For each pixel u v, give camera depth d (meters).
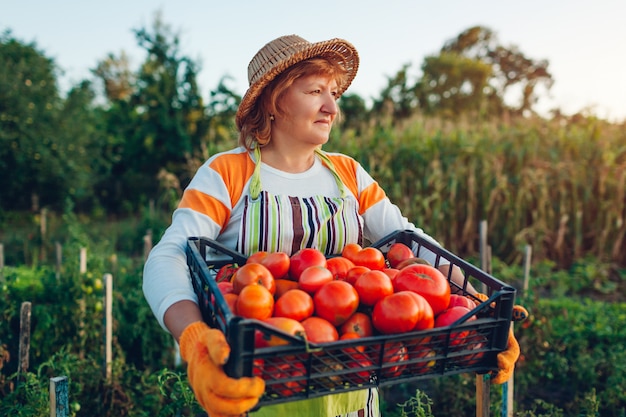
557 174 7.65
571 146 7.99
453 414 3.29
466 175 7.60
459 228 7.70
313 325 1.25
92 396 3.31
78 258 4.67
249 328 1.06
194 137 14.52
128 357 4.06
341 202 1.81
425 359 1.24
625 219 7.43
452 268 1.66
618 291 6.41
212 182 1.69
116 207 15.19
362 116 12.95
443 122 8.82
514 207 7.53
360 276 1.41
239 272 1.40
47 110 13.40
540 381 3.85
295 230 1.70
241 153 1.78
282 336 1.09
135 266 5.99
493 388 3.23
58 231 9.67
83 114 14.46
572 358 3.79
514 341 1.35
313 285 1.40
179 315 1.33
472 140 8.06
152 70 14.94
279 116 1.72
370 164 7.23
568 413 3.35
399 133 8.13
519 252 7.18
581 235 7.41
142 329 3.91
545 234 7.44
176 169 14.48
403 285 1.40
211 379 1.08
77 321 3.87
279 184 1.77
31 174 13.04
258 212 1.69
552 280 6.47
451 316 1.32
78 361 3.46
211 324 1.33
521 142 8.15
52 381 1.99
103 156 15.66
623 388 3.36
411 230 1.88
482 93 22.72
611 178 7.46
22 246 8.50
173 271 1.47
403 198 7.23
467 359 1.31
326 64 1.68
